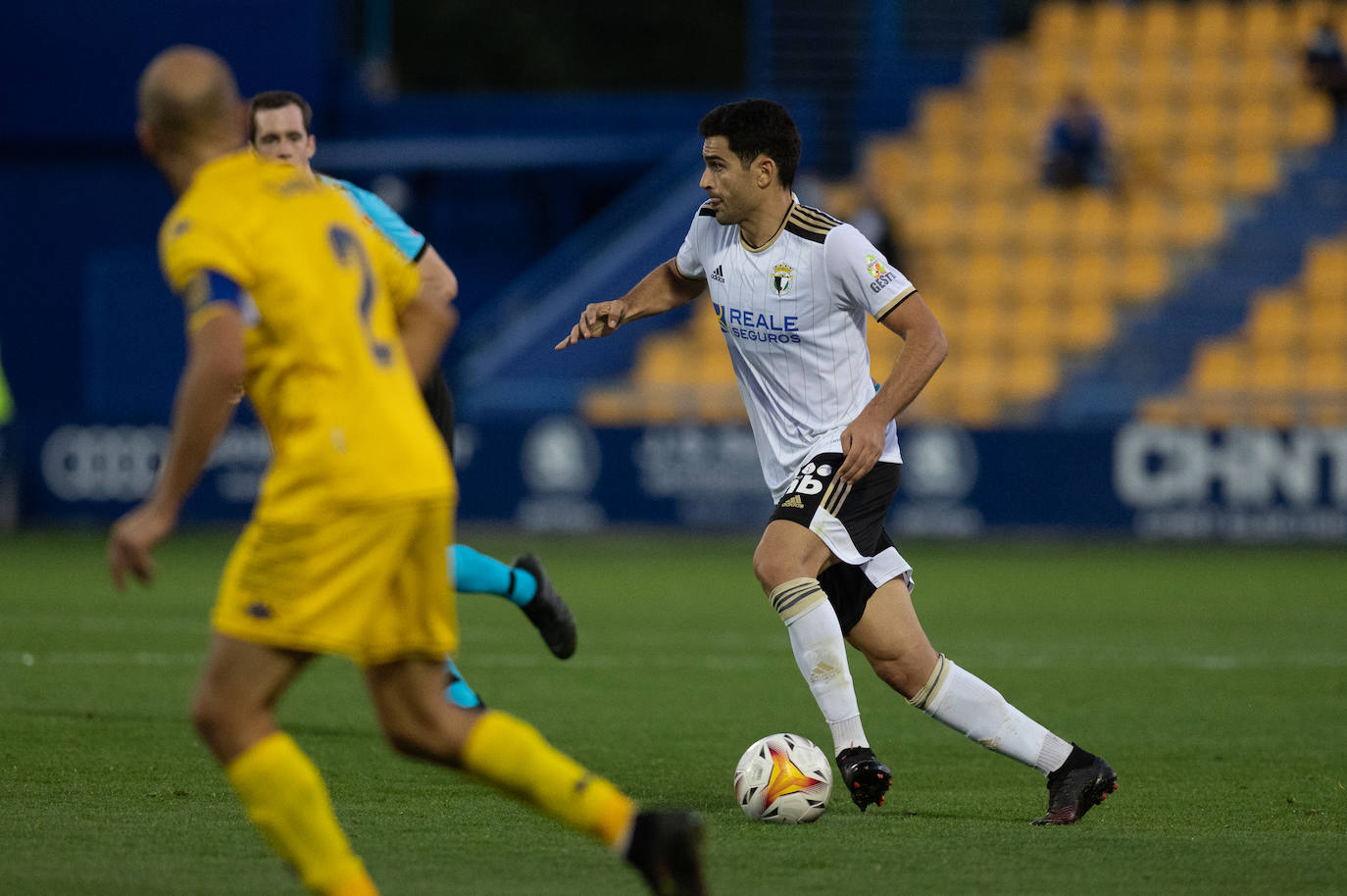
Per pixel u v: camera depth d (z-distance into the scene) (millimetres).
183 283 11422
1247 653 33562
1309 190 74938
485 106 83125
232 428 65625
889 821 17047
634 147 81750
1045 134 76250
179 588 45531
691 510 61969
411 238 17562
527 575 20781
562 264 76375
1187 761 21391
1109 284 72438
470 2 107875
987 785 19547
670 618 39844
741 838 16016
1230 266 72562
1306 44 78000
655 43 110875
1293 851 15508
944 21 82688
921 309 17094
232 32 81812
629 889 13742
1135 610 41719
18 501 66750
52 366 83250
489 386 70000
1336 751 22203
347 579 11438
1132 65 80125
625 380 70688
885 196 74375
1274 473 59906
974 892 13695
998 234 74250
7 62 82125
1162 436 60500
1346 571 52594
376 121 83312
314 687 27703
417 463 11672
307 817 11680
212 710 11617
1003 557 57000
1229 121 77688
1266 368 69938
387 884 13875
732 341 18328
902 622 17328
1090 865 14820
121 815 16672
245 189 11797
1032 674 30234
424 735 12148
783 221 17562
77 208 82812
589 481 62438
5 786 18203
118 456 66375
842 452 17375
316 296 11578
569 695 27219
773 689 28062
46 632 35250
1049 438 60969
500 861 14828
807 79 81875
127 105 81938
